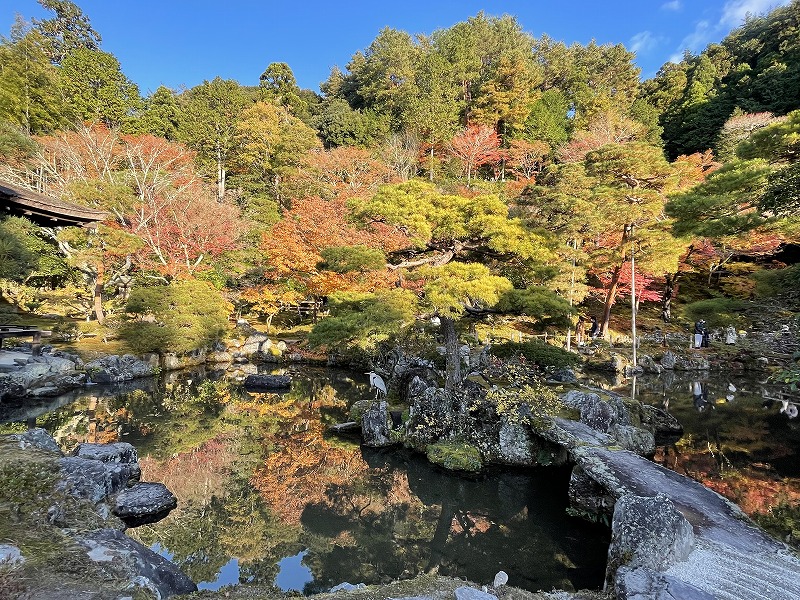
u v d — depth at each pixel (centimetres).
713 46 5119
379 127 4141
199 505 824
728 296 2781
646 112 4181
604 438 905
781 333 1956
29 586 364
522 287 1184
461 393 1108
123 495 744
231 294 2753
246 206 3481
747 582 445
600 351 2212
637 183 2130
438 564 657
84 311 2420
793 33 4050
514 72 4022
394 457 1073
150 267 2381
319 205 2491
